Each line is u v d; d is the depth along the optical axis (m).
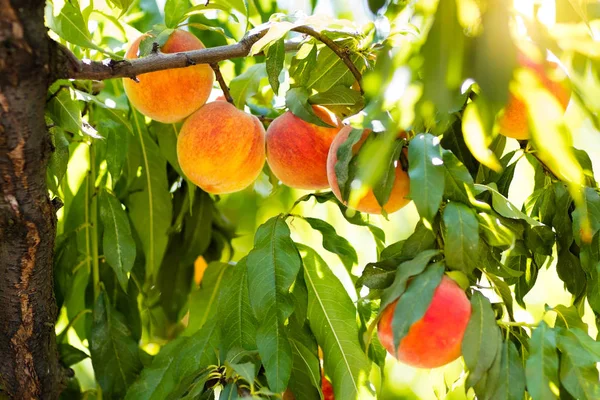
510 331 1.97
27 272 1.90
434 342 1.82
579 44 1.18
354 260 2.35
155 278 2.99
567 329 1.88
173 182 3.04
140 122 2.88
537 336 1.84
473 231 1.86
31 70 1.55
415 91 1.15
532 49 1.19
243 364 1.93
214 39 3.08
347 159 1.97
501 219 2.06
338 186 2.06
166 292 3.07
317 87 2.50
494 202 1.97
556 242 2.25
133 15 2.97
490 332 1.83
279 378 2.03
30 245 1.85
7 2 1.47
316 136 2.28
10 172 1.69
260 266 2.15
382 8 1.50
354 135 1.98
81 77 1.81
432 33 1.05
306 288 2.22
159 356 2.40
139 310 3.03
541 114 1.09
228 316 2.27
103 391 2.61
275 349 2.06
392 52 1.20
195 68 2.36
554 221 2.23
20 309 1.97
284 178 2.36
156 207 2.95
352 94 2.29
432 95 1.05
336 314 2.32
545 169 2.26
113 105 2.68
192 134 2.37
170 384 2.33
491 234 1.95
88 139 2.75
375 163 1.21
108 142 2.64
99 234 2.81
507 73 1.03
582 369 1.79
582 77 1.20
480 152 1.32
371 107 1.17
